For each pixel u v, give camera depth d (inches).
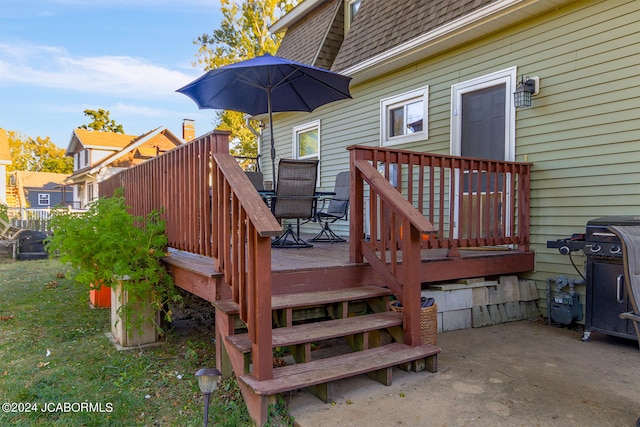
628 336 134.4
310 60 315.3
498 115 199.8
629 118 154.1
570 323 163.3
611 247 136.2
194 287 126.5
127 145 905.5
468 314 164.2
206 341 147.9
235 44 710.5
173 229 144.9
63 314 181.9
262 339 88.9
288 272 121.5
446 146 223.8
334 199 201.9
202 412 93.3
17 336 150.2
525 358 125.9
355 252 136.0
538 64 181.6
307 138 341.7
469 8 190.9
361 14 284.2
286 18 393.1
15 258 371.2
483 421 86.0
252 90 208.2
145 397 101.9
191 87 186.7
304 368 96.7
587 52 165.5
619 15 156.3
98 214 145.9
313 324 111.3
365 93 279.0
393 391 100.3
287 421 86.4
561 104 174.1
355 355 106.3
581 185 168.4
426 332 118.6
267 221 85.6
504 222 180.5
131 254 138.5
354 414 88.7
